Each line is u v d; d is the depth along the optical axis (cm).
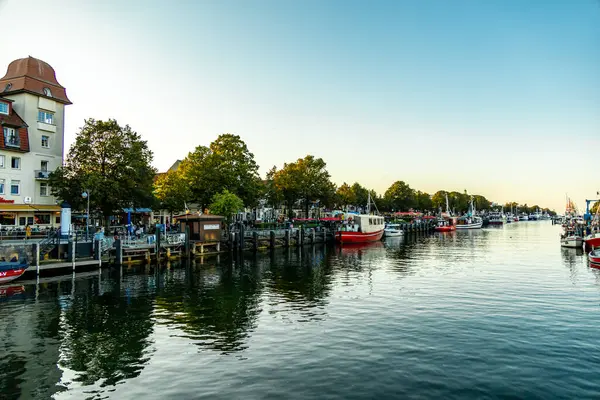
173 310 2420
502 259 4756
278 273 3766
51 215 5200
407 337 1897
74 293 2864
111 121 4822
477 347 1761
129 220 4956
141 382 1457
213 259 4769
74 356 1703
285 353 1714
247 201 6856
